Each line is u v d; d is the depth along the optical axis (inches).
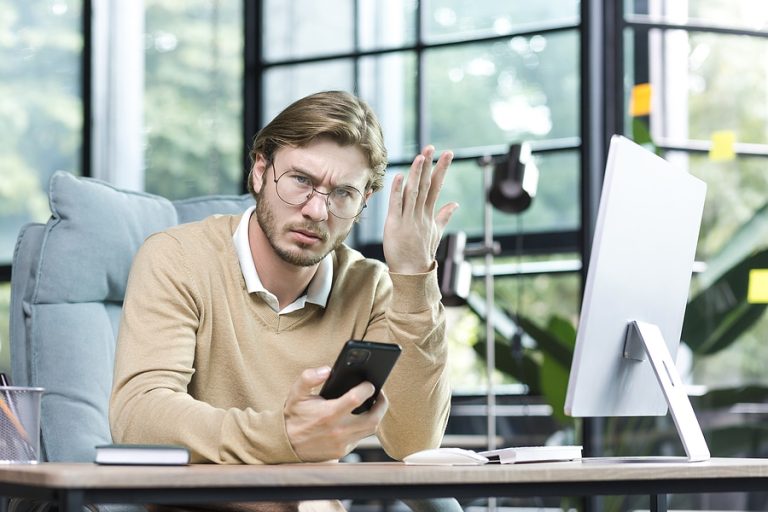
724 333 164.1
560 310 176.7
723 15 169.3
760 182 166.9
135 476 48.8
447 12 189.3
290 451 59.9
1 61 211.9
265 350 78.4
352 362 58.4
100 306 92.3
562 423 167.5
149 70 209.8
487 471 55.7
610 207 69.2
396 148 192.2
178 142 207.9
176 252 77.1
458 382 182.7
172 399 65.6
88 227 91.0
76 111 208.1
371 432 61.5
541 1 181.2
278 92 204.5
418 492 54.9
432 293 73.5
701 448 72.3
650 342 72.0
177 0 209.6
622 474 59.2
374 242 191.2
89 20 207.5
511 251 181.3
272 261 78.0
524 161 158.7
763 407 162.1
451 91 188.1
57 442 86.3
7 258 208.5
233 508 66.5
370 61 195.5
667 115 169.6
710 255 166.4
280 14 204.5
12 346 90.1
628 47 171.2
